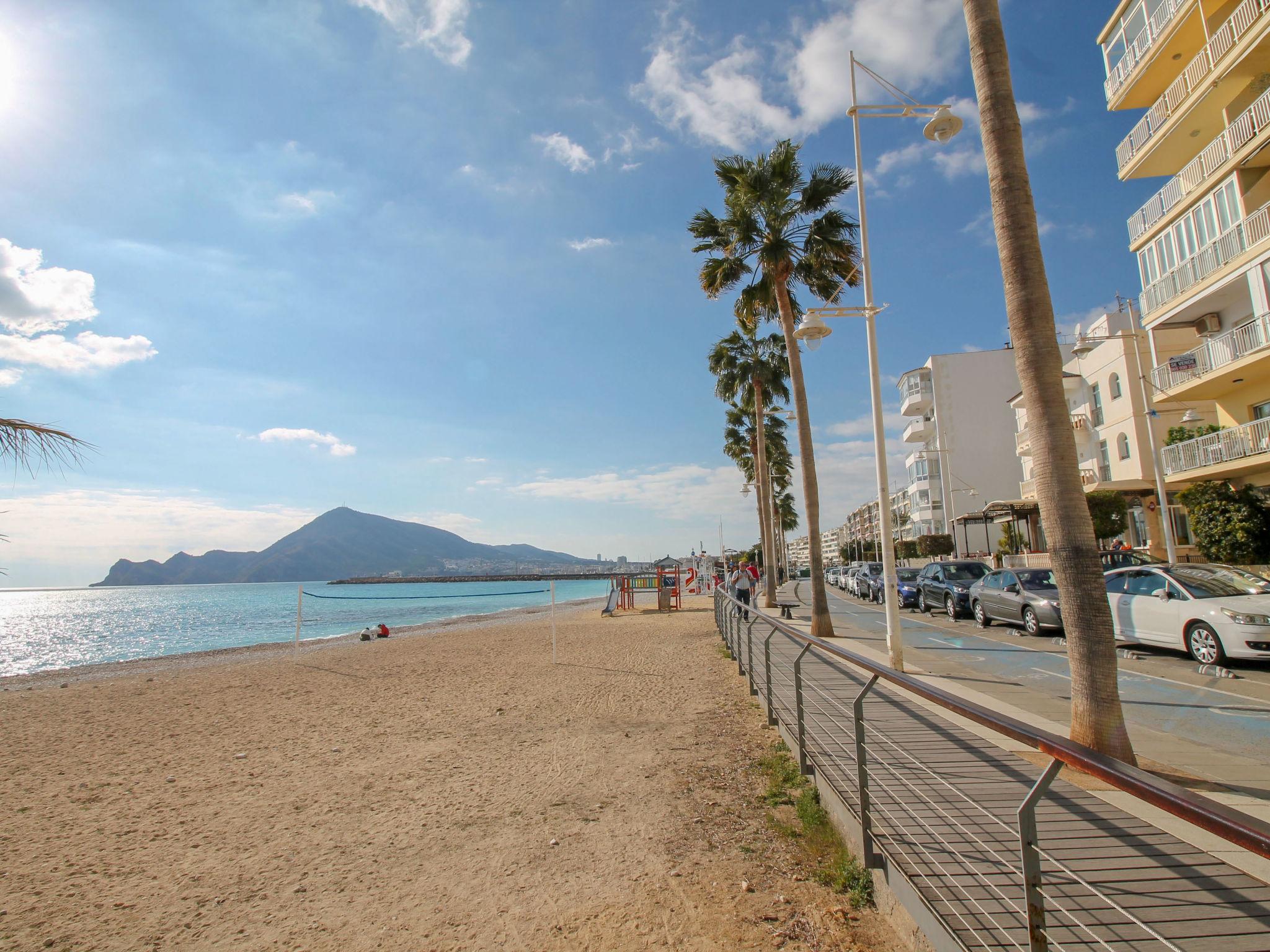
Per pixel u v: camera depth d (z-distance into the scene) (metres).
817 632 16.58
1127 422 28.19
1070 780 5.08
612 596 34.88
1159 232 21.11
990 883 3.43
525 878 4.68
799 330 12.27
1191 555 23.05
